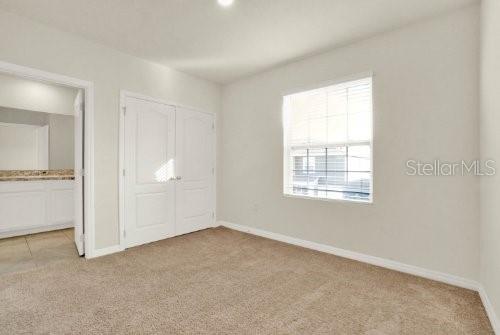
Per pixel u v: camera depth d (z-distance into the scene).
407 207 2.55
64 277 2.39
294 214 3.48
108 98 3.05
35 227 3.96
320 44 2.97
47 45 2.59
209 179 4.31
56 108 4.50
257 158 3.94
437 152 2.38
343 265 2.73
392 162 2.64
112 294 2.08
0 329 1.61
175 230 3.82
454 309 1.89
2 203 3.62
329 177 3.24
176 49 3.13
